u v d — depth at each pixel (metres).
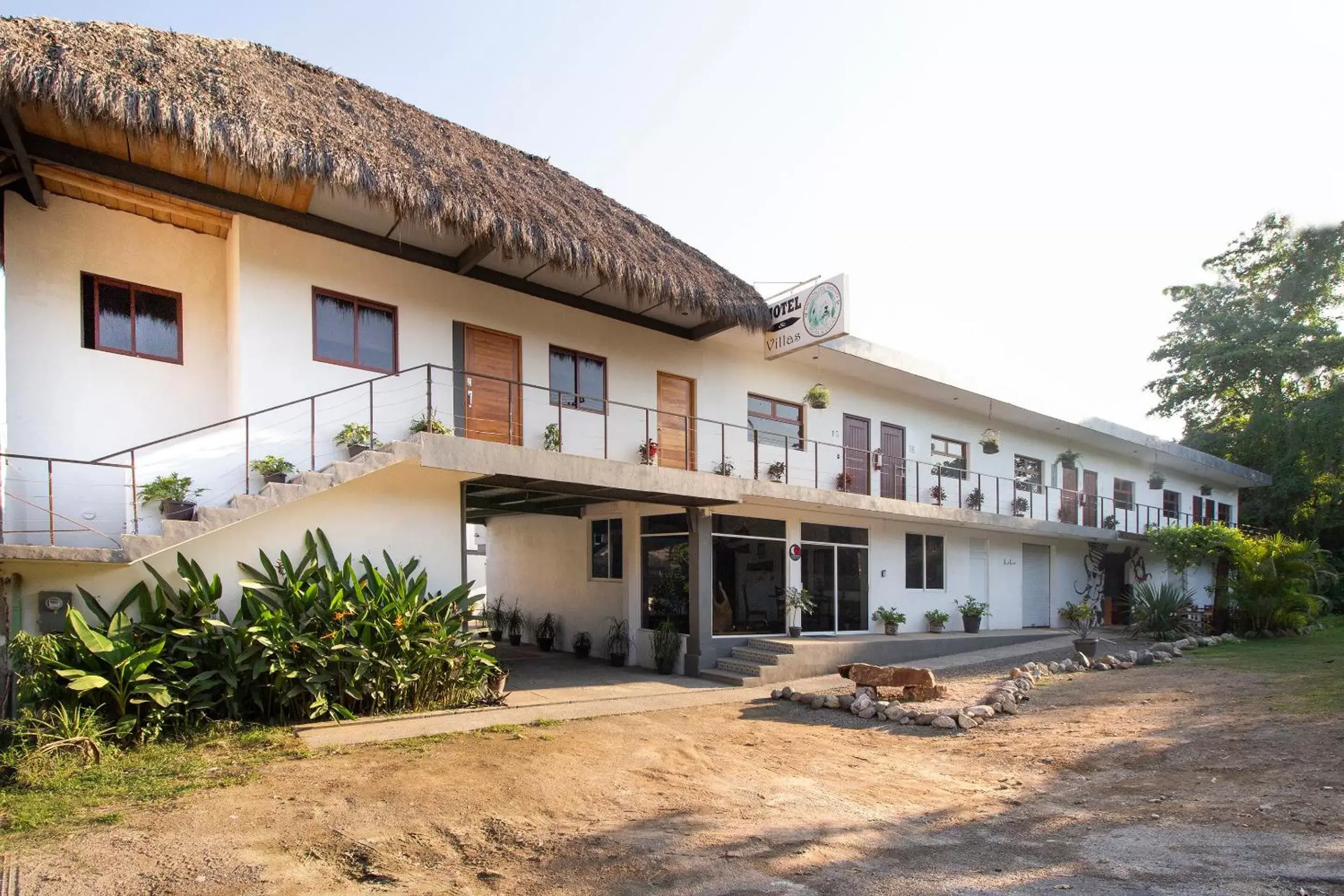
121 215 9.80
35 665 7.29
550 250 10.87
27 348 8.95
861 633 17.66
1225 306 35.06
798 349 14.49
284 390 10.05
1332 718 8.23
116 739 7.35
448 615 10.34
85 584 8.26
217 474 9.51
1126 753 7.71
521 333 12.63
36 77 7.41
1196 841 5.21
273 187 9.52
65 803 5.84
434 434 9.94
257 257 9.98
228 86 9.25
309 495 9.52
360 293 10.88
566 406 13.14
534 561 18.50
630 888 4.67
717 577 14.91
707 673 13.51
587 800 6.44
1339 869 4.54
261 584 9.14
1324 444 29.64
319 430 10.31
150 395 9.77
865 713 10.34
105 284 9.60
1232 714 8.96
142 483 9.13
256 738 7.80
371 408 10.17
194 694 8.07
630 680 13.29
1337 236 32.38
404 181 9.57
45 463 8.91
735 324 13.93
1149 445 26.03
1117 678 12.41
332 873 4.81
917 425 20.25
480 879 4.80
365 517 10.43
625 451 13.94
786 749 8.55
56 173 8.76
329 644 8.89
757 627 15.53
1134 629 20.39
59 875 4.61
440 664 9.92
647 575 15.20
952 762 7.96
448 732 8.51
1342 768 6.53
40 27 8.39
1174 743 7.87
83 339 9.36
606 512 16.08
